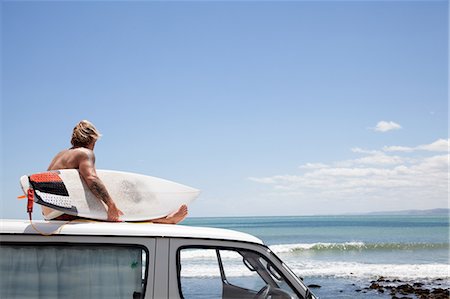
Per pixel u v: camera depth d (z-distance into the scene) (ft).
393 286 57.26
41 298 11.43
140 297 11.66
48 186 12.54
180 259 12.13
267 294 12.66
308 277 64.90
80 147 13.92
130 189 13.70
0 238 11.42
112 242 11.77
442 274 67.67
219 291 12.59
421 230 194.59
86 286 11.59
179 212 14.16
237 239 12.65
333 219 324.19
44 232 11.56
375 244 112.78
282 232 191.42
